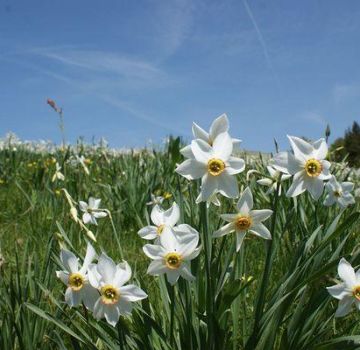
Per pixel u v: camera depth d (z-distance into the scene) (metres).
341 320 0.54
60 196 1.12
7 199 1.34
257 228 0.38
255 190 0.93
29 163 2.10
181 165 0.36
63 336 0.48
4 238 0.92
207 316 0.39
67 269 0.36
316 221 0.65
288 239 0.72
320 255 0.44
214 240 0.47
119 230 1.00
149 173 1.35
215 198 0.39
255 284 0.64
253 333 0.40
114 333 0.40
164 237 0.35
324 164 0.38
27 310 0.45
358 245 0.48
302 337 0.42
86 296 0.36
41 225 0.96
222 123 0.37
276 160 0.38
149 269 0.35
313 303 0.42
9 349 0.44
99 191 1.35
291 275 0.42
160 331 0.40
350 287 0.37
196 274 0.42
